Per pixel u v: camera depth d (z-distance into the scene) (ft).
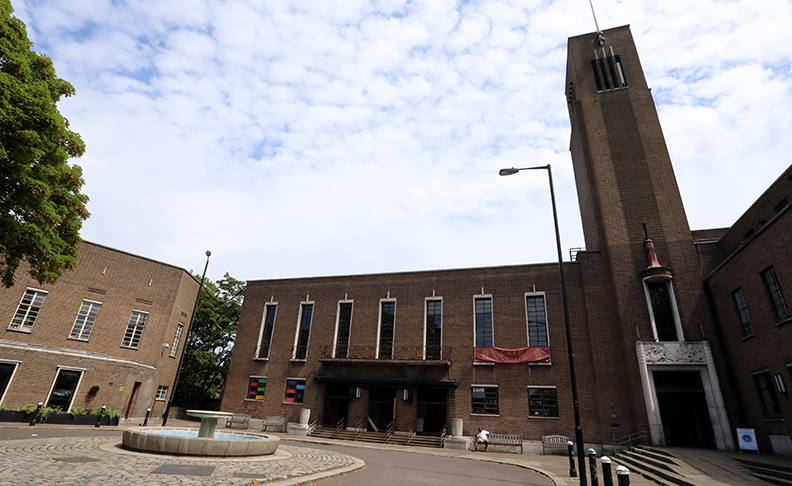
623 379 77.10
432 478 42.06
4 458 33.65
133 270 103.60
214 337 134.92
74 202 54.60
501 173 61.41
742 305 65.31
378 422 91.71
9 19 45.37
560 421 78.59
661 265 80.94
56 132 48.44
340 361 94.48
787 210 52.31
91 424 81.25
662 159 90.43
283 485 31.32
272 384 100.94
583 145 102.83
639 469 53.57
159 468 33.47
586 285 86.07
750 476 43.98
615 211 88.12
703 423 70.08
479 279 94.94
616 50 105.81
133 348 99.86
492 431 80.94
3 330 84.12
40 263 52.29
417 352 92.58
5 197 46.11
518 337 87.25
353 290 104.53
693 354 71.56
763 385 60.23
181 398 130.21
